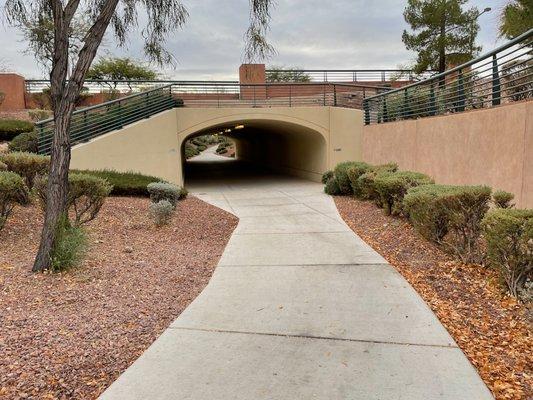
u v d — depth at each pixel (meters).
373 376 2.82
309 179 18.53
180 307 4.14
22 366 2.89
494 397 2.56
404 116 12.17
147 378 2.83
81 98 18.48
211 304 4.19
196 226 8.22
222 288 4.68
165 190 9.27
